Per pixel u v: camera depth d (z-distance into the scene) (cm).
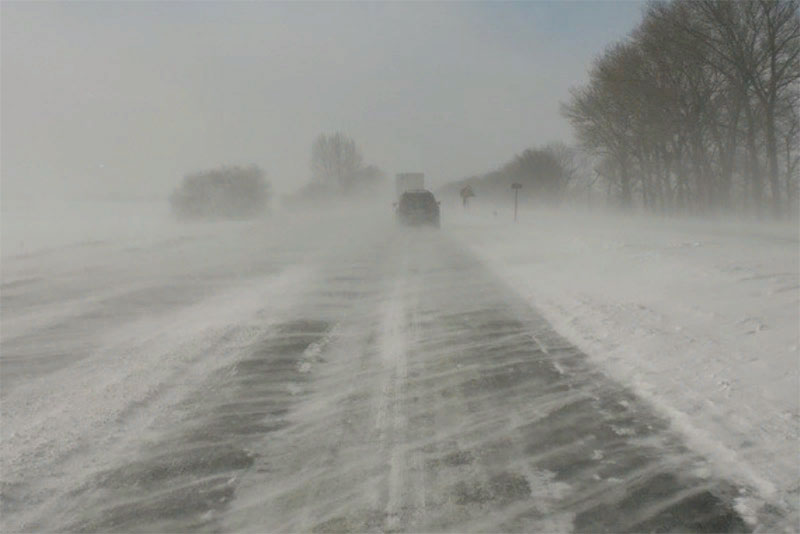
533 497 381
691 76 3584
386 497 383
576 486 393
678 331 742
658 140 4122
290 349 732
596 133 4750
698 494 379
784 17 2958
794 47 3030
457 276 1304
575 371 630
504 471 416
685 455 432
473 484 398
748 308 814
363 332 818
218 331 829
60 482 408
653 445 450
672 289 995
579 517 357
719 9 3055
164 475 417
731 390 543
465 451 448
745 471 404
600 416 507
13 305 1048
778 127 3719
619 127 4509
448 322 867
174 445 464
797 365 589
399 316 913
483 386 591
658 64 3562
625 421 496
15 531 352
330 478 410
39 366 677
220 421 511
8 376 641
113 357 711
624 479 400
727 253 1364
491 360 677
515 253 1689
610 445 452
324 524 354
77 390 592
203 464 432
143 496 389
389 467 425
